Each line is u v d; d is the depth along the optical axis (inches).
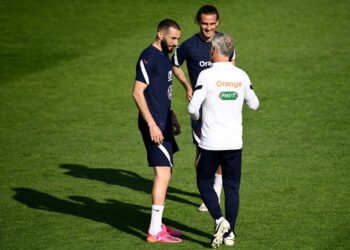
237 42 2283.5
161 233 1042.7
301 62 2108.8
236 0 2655.0
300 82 1957.4
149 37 2351.1
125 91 1952.5
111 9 2615.7
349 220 1104.8
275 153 1472.7
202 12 1163.9
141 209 1200.2
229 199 1019.3
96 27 2463.1
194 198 1253.1
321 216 1125.1
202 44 1185.4
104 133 1652.3
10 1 2726.4
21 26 2488.9
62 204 1226.0
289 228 1077.1
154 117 1048.2
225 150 996.6
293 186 1274.6
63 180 1357.0
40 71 2122.3
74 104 1862.7
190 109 992.2
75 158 1488.7
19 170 1419.8
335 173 1338.6
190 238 1058.1
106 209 1199.6
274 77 2001.7
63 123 1724.9
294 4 2605.8
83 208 1205.1
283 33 2352.4
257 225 1093.8
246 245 1014.4
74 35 2404.0
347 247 998.4
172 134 1064.2
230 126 997.8
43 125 1713.8
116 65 2149.4
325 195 1222.9
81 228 1105.4
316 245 1007.6
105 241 1046.4
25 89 1983.3
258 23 2437.3
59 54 2253.9
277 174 1343.5
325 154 1454.2
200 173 1021.8
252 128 1644.9
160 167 1047.0
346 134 1579.7
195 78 1201.4
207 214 1171.3
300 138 1565.0
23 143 1590.8
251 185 1285.7
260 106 1793.8
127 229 1099.9
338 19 2452.0
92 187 1316.4
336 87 1908.2
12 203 1232.8
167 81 1052.5
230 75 992.9
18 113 1803.6
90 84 2010.3
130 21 2500.0
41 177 1375.5
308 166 1384.1
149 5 2635.3
